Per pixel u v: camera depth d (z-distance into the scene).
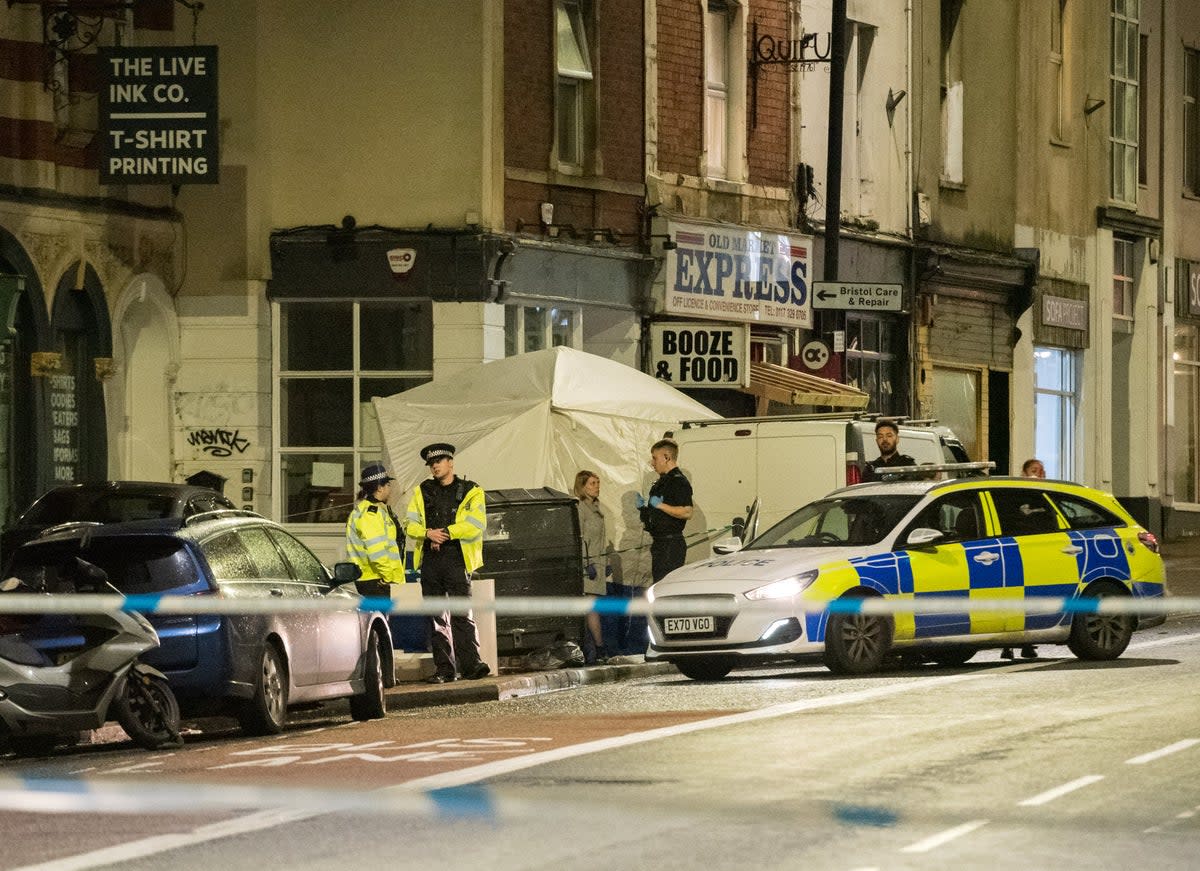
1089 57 144.38
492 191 97.62
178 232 97.88
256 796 40.88
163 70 87.81
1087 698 57.25
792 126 117.25
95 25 90.62
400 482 83.62
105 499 70.25
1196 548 138.38
